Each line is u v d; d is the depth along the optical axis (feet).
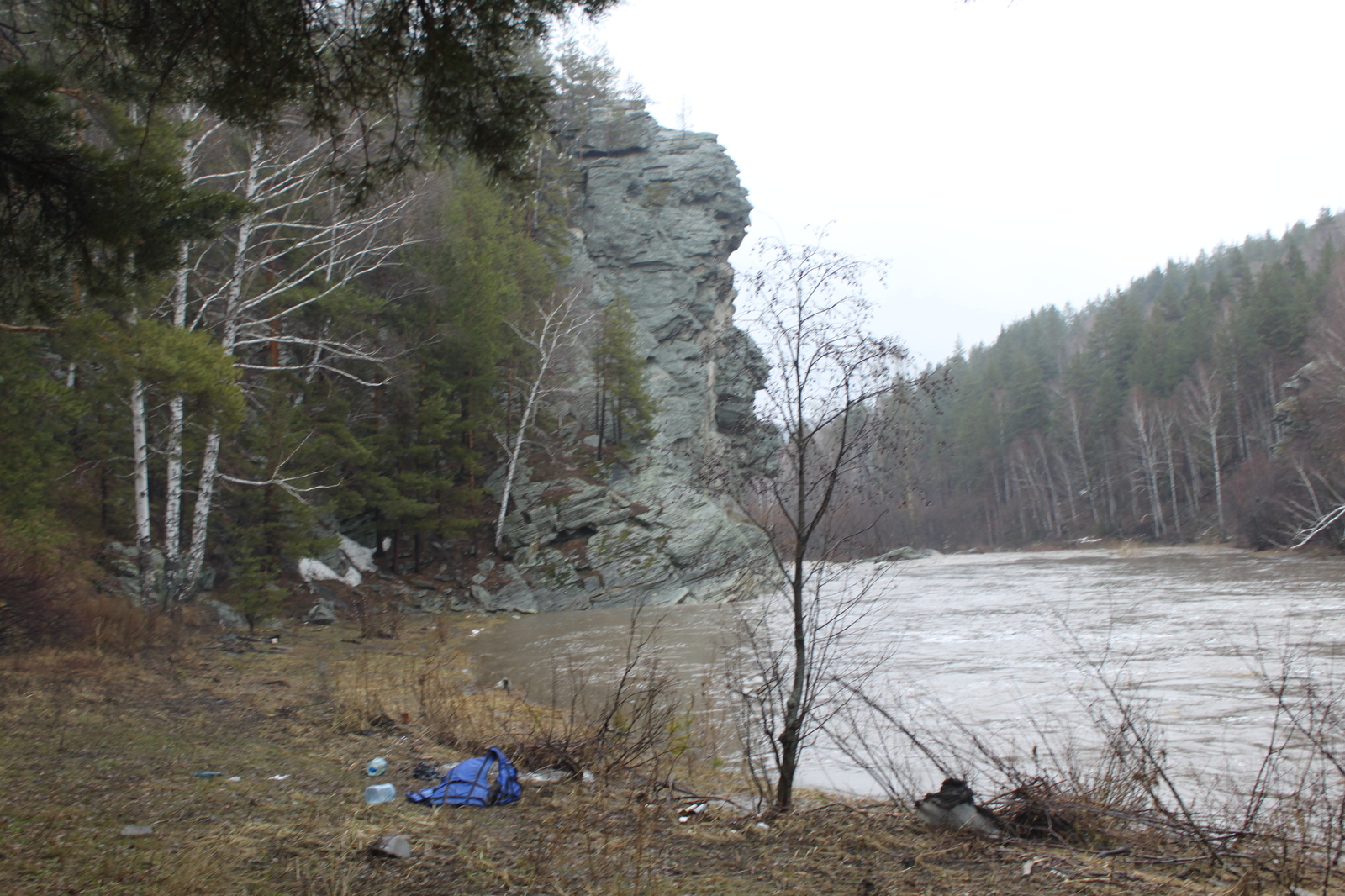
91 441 77.25
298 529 75.97
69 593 46.75
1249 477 195.00
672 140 204.03
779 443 20.93
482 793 20.51
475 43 18.52
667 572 116.78
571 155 177.06
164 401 61.62
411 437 116.37
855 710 34.81
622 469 141.90
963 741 30.22
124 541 74.95
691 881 15.14
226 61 18.62
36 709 29.86
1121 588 101.09
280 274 89.76
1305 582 95.71
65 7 21.29
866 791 25.40
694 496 128.06
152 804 19.08
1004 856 16.72
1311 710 21.66
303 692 39.40
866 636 61.72
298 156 73.97
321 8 18.12
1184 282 507.71
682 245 186.60
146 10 18.79
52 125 21.70
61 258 23.86
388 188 21.08
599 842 17.39
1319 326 186.60
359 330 99.96
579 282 165.17
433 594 110.01
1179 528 232.73
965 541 319.88
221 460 80.94
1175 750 28.27
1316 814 18.20
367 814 19.01
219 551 86.48
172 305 66.74
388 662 55.11
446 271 109.91
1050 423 329.93
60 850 15.44
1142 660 48.14
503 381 128.57
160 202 23.12
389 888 14.33
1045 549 272.10
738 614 26.17
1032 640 58.08
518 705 38.32
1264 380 237.04
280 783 21.91
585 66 182.70
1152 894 14.38
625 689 41.06
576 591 113.19
